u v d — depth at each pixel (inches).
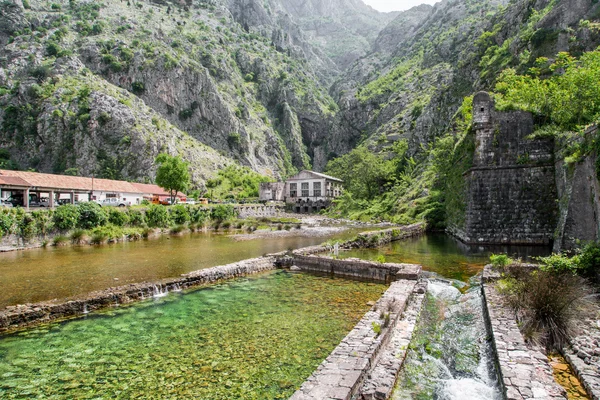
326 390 299.0
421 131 3309.5
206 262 1011.3
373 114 5890.8
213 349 435.2
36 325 519.8
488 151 1261.1
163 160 3056.1
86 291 701.9
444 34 5969.5
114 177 4040.4
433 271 837.8
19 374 379.6
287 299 644.7
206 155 4872.0
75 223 1499.8
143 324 522.6
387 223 2299.5
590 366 346.0
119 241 1557.6
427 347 434.6
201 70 5634.8
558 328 416.5
